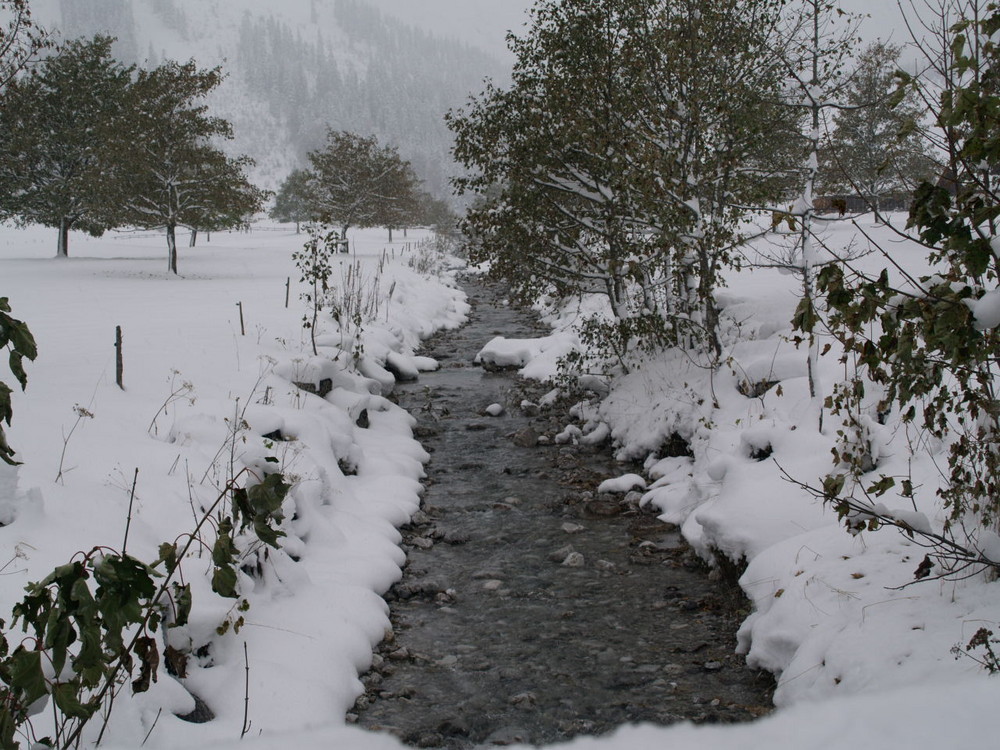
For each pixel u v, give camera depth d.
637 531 8.63
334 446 9.60
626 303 14.19
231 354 12.40
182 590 3.63
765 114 11.42
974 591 4.57
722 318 12.96
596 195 13.31
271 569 6.11
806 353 10.06
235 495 3.62
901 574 5.12
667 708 5.18
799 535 6.45
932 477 6.56
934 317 3.87
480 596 7.18
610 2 12.34
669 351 12.88
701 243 10.68
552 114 13.01
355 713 5.25
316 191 50.72
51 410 7.86
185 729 4.30
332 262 37.19
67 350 11.96
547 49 13.12
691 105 11.30
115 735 3.93
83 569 3.02
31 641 3.97
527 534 8.72
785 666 5.18
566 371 14.43
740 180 11.78
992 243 3.79
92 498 5.78
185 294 22.59
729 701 5.20
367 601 6.52
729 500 7.54
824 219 6.80
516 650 6.14
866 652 4.37
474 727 5.07
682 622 6.50
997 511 4.76
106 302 20.02
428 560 8.05
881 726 2.23
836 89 9.87
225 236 71.69
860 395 4.62
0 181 36.22
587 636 6.34
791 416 8.89
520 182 13.60
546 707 5.29
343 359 14.00
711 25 11.34
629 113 12.35
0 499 5.00
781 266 9.57
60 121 36.88
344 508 8.44
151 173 30.72
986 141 3.72
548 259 14.27
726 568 7.12
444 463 11.50
